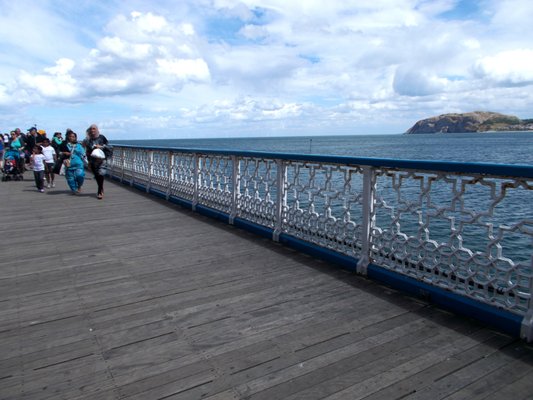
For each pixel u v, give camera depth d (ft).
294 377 7.93
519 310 9.57
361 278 13.47
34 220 23.29
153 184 34.40
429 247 11.69
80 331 9.89
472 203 48.85
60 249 17.21
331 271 14.17
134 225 21.84
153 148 33.06
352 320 10.43
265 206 19.29
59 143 49.08
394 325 10.13
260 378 7.91
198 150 24.98
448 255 11.14
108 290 12.57
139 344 9.25
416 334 9.65
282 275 13.82
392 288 12.59
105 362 8.50
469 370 8.14
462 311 10.62
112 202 29.66
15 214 25.13
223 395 7.39
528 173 8.68
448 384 7.70
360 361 8.50
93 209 26.78
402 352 8.86
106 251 16.87
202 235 19.49
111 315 10.79
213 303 11.55
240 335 9.67
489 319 10.00
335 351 8.91
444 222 38.93
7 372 8.13
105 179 46.88
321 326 10.10
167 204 28.68
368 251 13.75
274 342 9.32
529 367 8.23
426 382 7.76
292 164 17.17
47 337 9.60
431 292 11.43
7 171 44.29
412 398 7.29
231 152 21.45
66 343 9.30
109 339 9.49
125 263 15.25
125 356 8.73
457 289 11.07
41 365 8.39
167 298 11.93
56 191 36.01
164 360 8.57
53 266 14.96
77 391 7.51
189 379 7.88
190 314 10.83
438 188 53.26
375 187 13.32
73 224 22.17
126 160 42.01
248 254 16.29
